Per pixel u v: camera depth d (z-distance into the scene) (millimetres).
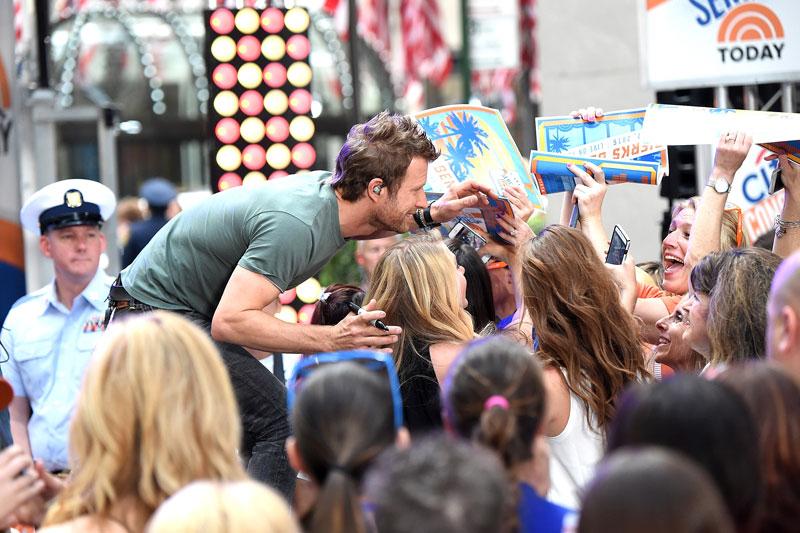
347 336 5164
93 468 3383
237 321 5215
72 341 7078
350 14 12203
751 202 8758
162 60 28000
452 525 2439
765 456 3236
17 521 3758
